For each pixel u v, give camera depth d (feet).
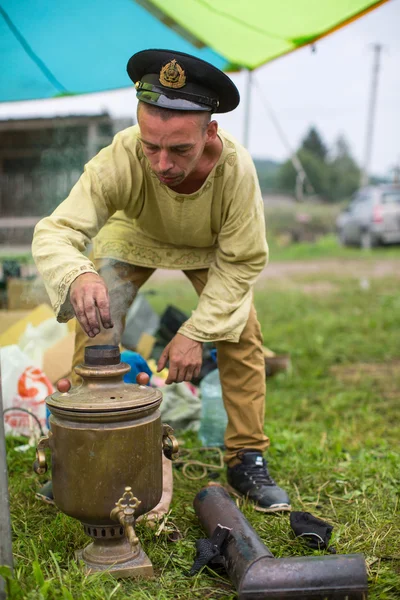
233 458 8.88
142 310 15.17
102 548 6.66
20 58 13.34
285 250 65.62
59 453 6.24
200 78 6.58
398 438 11.66
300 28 11.30
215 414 11.02
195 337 7.93
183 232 8.31
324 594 5.98
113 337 8.59
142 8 11.81
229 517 7.09
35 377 11.01
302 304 30.07
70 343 12.42
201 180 7.70
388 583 6.53
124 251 8.77
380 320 25.03
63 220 7.32
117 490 6.13
